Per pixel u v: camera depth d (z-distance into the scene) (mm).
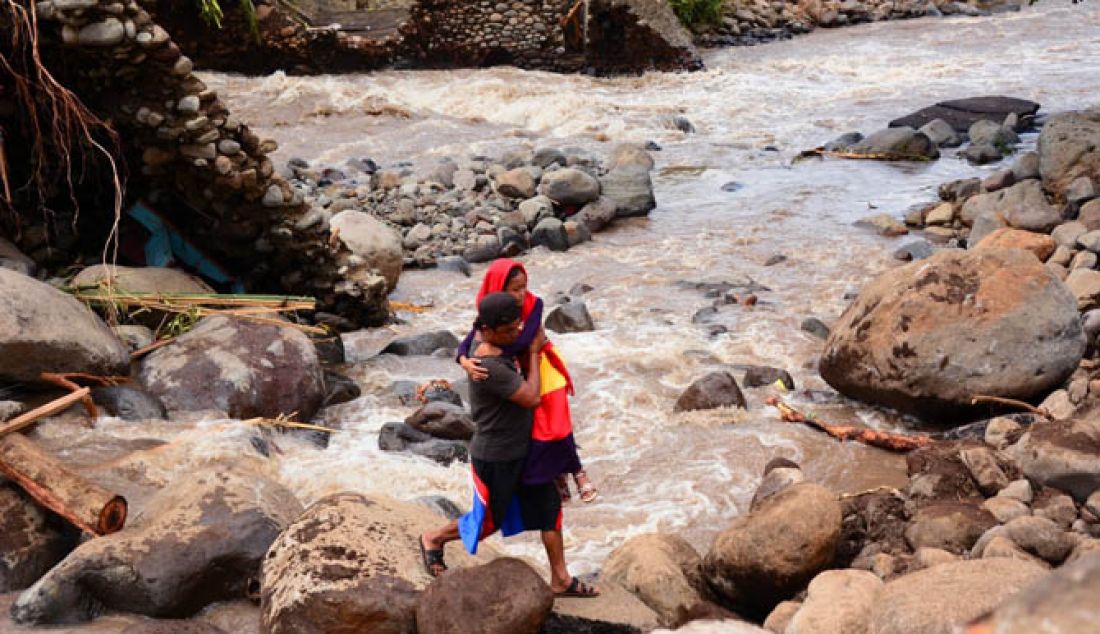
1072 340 8328
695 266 13133
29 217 9836
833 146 18344
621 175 15461
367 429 8625
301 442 8156
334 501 5234
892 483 7578
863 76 24609
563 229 14156
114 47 8555
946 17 31953
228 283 10789
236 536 5367
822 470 7824
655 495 7582
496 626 4375
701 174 17422
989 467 6754
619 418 8859
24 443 5891
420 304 12305
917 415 8664
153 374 8352
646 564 5672
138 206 10195
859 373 8820
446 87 22750
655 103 22234
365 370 9930
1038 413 8062
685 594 5535
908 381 8469
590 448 8383
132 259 10406
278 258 10609
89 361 7746
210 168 9484
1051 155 13664
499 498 4574
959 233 13680
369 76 24375
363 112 21156
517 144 19188
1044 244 11391
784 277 12570
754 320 11102
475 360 4445
